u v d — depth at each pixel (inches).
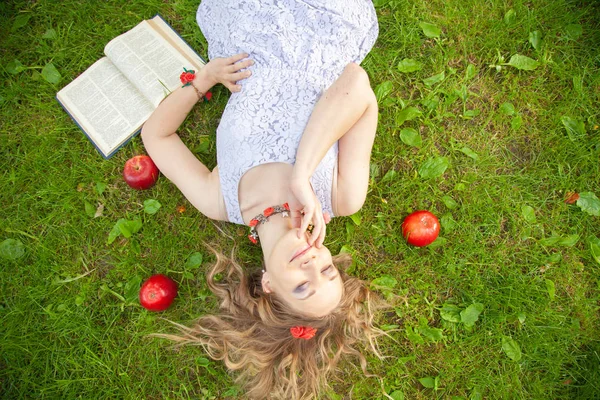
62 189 81.1
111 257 81.6
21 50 81.7
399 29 81.7
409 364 80.5
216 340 72.3
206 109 81.7
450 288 81.4
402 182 81.1
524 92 82.0
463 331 80.5
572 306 80.5
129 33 80.2
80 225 81.4
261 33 64.7
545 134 81.7
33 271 80.3
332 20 65.6
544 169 81.6
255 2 65.1
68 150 81.6
